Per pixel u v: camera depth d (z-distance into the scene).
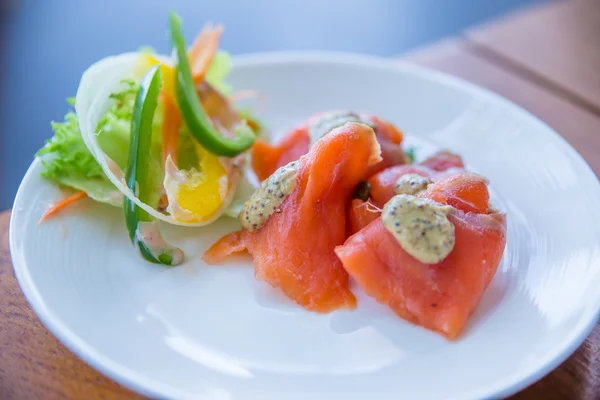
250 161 0.30
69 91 0.52
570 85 0.37
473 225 0.23
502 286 0.23
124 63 0.28
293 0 0.65
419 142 0.32
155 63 0.29
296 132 0.29
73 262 0.23
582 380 0.21
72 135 0.26
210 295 0.23
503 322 0.22
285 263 0.24
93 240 0.25
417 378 0.20
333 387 0.20
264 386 0.20
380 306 0.23
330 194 0.25
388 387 0.20
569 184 0.27
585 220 0.25
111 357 0.20
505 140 0.31
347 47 0.59
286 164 0.28
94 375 0.21
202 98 0.30
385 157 0.28
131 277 0.24
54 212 0.25
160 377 0.20
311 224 0.24
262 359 0.21
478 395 0.19
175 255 0.24
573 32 0.41
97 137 0.26
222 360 0.21
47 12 0.60
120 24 0.59
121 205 0.25
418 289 0.22
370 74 0.35
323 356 0.21
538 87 0.36
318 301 0.23
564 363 0.21
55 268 0.23
